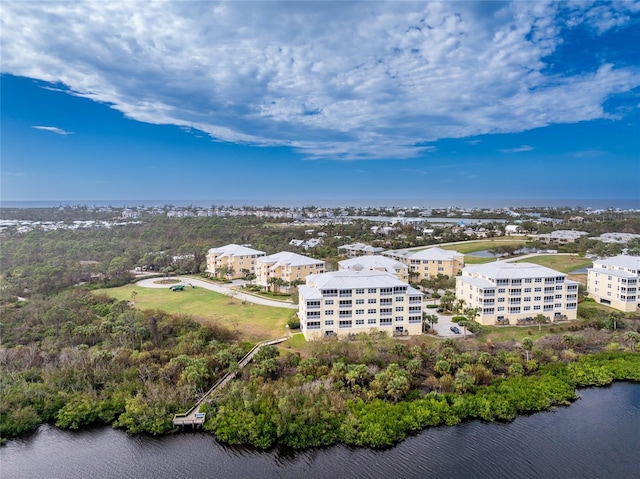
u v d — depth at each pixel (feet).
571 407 256.93
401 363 287.69
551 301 388.78
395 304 348.38
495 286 378.12
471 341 336.70
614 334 355.15
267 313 411.75
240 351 298.35
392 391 248.32
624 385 283.18
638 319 387.96
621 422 241.35
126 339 317.42
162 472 207.00
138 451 222.07
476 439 227.20
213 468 209.15
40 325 348.79
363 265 520.83
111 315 370.53
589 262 636.07
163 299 467.52
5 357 291.99
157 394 246.68
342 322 342.64
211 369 276.41
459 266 574.97
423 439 227.20
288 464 211.20
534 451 217.36
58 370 276.00
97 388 268.41
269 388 248.93
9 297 427.74
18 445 228.22
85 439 232.12
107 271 569.23
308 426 226.17
